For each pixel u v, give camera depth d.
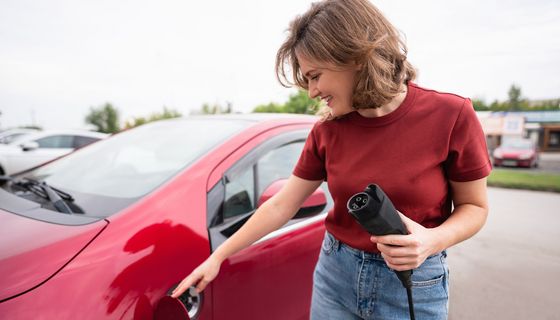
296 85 0.90
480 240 4.09
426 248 0.72
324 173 1.04
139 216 1.10
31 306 0.80
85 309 0.84
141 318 0.91
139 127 2.13
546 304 2.57
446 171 0.84
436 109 0.81
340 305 1.01
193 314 1.05
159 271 0.99
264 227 1.04
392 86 0.76
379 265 0.92
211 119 1.91
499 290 2.79
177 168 1.42
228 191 1.32
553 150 32.75
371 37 0.75
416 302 0.90
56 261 0.89
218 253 1.02
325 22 0.75
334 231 0.99
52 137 6.68
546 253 3.65
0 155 5.94
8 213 1.18
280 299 1.36
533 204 6.60
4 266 0.87
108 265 0.92
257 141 1.53
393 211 0.70
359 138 0.86
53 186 1.50
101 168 1.62
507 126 26.33
